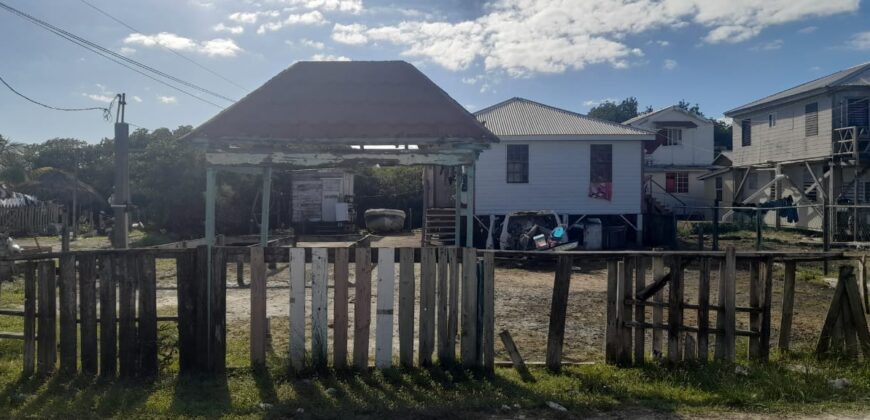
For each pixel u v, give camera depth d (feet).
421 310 21.88
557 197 77.15
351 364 22.15
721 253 22.79
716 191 126.41
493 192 76.79
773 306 37.58
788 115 98.53
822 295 41.65
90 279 20.97
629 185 77.30
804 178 97.14
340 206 105.60
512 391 19.95
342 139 24.88
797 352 24.09
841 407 19.01
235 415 17.92
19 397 19.06
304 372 21.33
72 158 151.33
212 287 21.29
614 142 77.10
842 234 80.79
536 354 25.71
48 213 107.14
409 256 21.81
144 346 21.02
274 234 91.30
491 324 21.93
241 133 24.75
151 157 86.02
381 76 26.78
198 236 86.43
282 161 25.04
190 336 21.25
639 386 20.54
